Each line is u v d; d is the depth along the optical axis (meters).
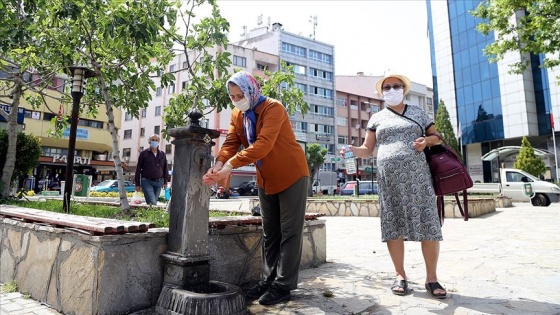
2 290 3.04
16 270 3.16
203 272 2.58
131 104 5.00
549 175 27.62
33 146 7.02
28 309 2.62
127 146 40.62
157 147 6.76
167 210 4.55
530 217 9.33
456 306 2.57
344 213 11.95
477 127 31.69
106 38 3.88
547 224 7.69
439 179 2.87
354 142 46.38
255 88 2.61
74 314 2.43
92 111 6.89
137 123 40.12
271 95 4.91
